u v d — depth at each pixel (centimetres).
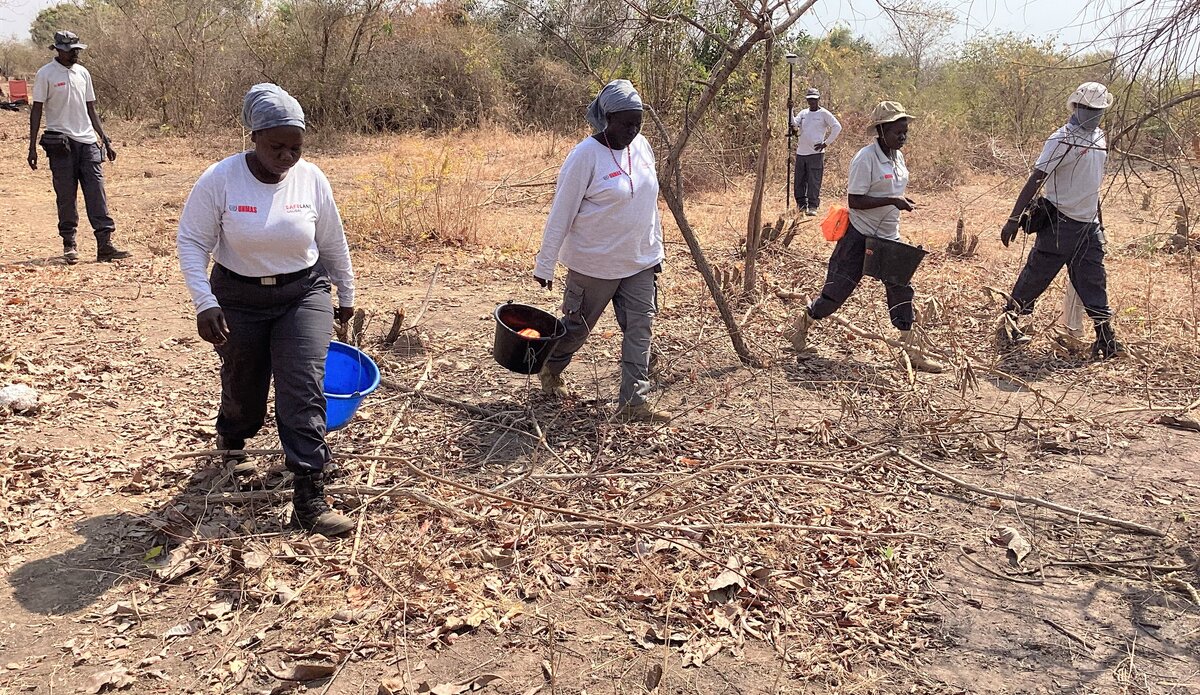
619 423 480
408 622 311
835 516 390
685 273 828
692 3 660
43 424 455
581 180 450
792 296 712
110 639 299
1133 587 345
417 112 2114
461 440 458
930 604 331
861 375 571
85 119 795
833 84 1748
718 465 413
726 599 330
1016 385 566
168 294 705
